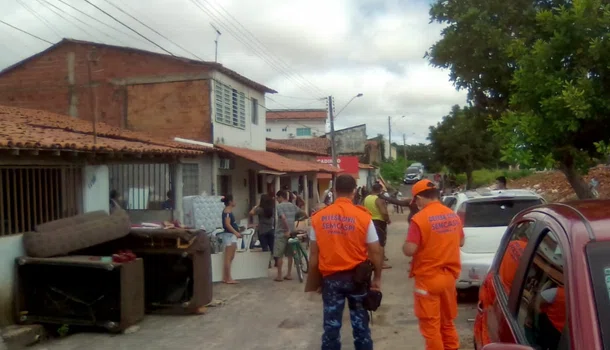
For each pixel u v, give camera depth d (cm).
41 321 830
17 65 2125
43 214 909
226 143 2155
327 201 2289
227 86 2167
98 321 828
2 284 801
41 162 891
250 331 834
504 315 352
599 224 293
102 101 2075
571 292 260
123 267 822
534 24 1048
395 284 1175
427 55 1155
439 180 4000
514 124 848
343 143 5984
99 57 2069
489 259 915
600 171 1892
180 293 938
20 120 1366
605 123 802
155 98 2044
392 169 6359
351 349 730
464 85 1119
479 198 958
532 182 2564
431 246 566
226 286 1178
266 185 2594
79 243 858
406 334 788
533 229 364
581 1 789
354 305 586
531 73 829
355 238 580
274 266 1466
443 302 577
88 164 1012
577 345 239
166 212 1495
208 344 771
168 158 1362
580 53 804
